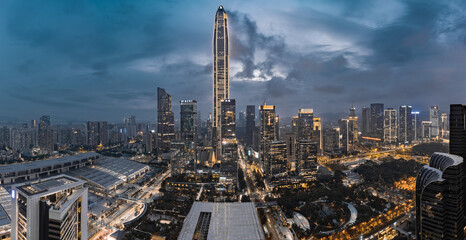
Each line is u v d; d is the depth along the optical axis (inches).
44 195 6008.9
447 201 6924.2
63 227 5821.9
